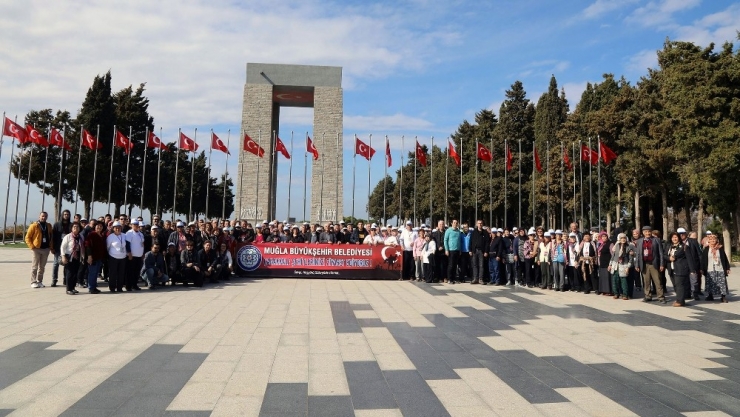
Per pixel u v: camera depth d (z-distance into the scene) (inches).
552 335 364.5
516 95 2219.5
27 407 205.3
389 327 384.5
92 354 288.5
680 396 232.2
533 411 210.7
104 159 1971.0
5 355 283.4
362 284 681.6
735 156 1103.6
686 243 526.6
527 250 677.3
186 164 2608.3
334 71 1625.2
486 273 729.6
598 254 602.2
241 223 826.8
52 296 511.5
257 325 379.6
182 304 471.8
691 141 1187.3
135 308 443.8
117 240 550.9
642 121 1517.0
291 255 739.4
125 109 2140.7
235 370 263.0
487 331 375.9
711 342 345.4
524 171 2128.4
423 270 725.9
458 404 218.5
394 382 248.8
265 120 1600.6
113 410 203.5
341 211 1566.2
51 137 1416.1
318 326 381.4
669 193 1689.2
